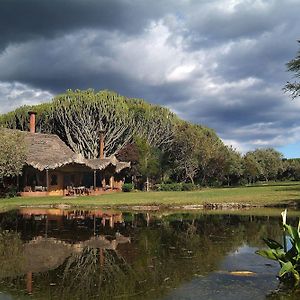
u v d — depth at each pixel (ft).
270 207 73.20
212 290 21.18
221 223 51.16
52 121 177.58
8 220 57.26
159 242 36.99
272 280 23.12
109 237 40.40
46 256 30.66
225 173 198.08
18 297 20.38
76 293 20.94
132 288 21.74
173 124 189.37
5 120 187.42
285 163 267.80
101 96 174.19
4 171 102.01
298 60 93.09
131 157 159.22
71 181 138.21
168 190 150.71
